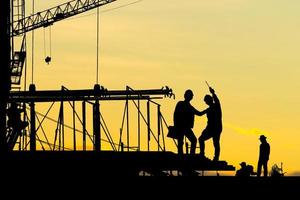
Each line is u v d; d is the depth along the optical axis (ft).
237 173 330.34
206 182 320.50
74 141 382.42
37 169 335.06
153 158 334.44
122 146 375.25
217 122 329.31
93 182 332.60
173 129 330.75
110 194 330.13
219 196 319.88
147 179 325.62
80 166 335.06
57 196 333.83
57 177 334.65
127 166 335.88
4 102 393.50
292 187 317.22
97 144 381.60
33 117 384.68
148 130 378.94
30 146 378.94
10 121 386.11
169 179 322.96
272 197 317.63
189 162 331.98
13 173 335.06
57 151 336.49
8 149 370.12
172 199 322.34
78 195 332.39
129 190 327.06
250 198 318.45
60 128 383.86
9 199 334.03
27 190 334.03
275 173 334.85
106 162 335.06
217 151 332.19
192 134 330.75
